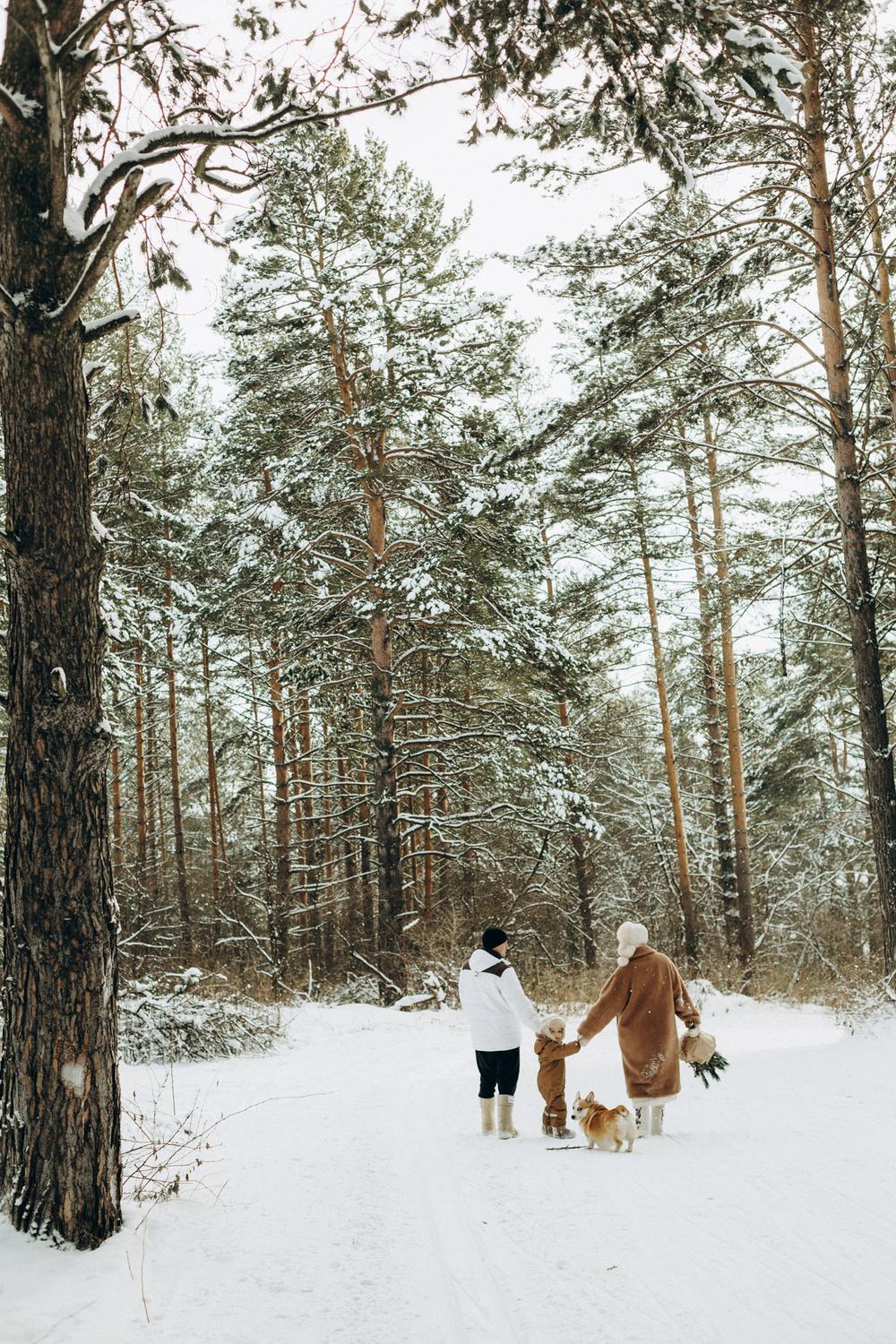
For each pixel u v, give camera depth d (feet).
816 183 42.50
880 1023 36.35
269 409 64.85
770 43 17.70
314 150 54.90
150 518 60.08
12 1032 12.94
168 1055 32.55
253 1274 12.37
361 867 93.25
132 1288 11.50
